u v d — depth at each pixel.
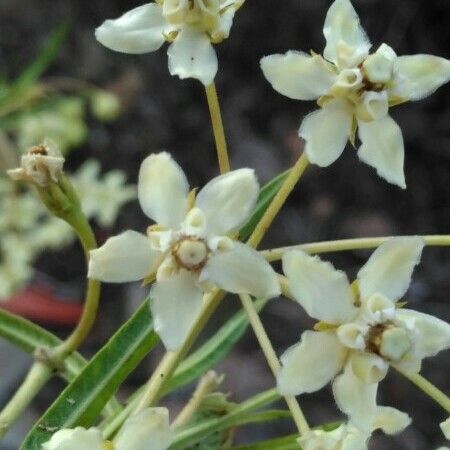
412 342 0.07
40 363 0.08
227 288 0.07
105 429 0.07
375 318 0.07
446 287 0.26
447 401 0.07
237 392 0.23
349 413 0.07
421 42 0.29
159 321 0.07
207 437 0.08
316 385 0.07
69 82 0.25
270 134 0.29
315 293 0.07
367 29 0.29
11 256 0.19
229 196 0.07
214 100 0.07
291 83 0.07
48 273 0.27
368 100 0.07
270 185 0.08
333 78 0.07
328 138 0.07
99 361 0.07
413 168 0.29
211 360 0.09
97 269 0.07
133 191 0.20
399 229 0.28
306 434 0.06
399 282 0.07
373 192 0.28
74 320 0.22
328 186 0.28
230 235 0.07
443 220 0.28
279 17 0.29
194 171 0.29
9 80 0.29
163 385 0.07
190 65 0.07
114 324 0.26
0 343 0.21
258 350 0.25
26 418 0.21
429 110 0.29
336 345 0.07
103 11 0.30
